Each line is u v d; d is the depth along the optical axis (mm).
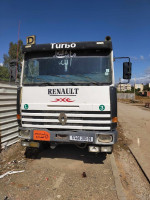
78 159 5055
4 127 5555
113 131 4039
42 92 4246
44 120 4219
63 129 4234
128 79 4957
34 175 4090
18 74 5043
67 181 3863
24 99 4344
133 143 6867
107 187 3654
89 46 4246
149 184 3951
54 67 4379
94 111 4043
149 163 4926
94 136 3980
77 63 4312
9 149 5566
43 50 4426
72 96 4117
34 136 4246
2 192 3412
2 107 5441
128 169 4703
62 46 4332
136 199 3381
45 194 3383
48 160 4938
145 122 11734
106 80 4145
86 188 3605
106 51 4293
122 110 20891
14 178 3939
